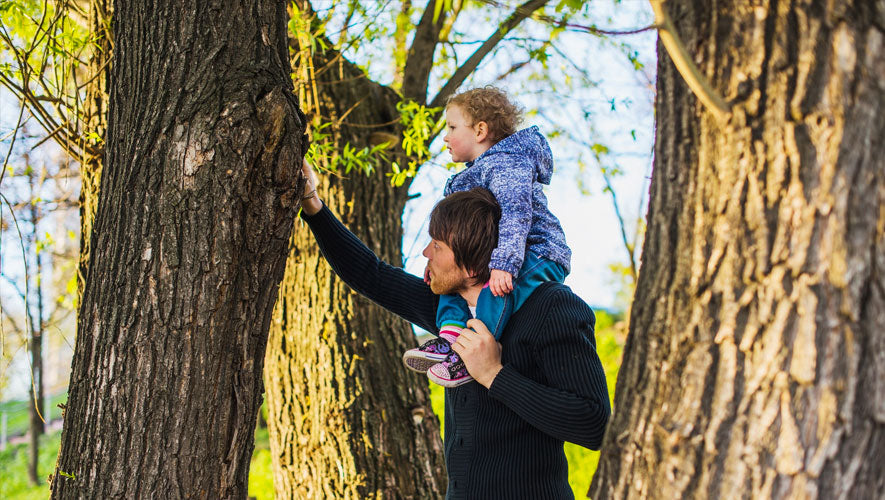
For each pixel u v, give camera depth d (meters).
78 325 2.00
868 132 1.19
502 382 1.93
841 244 1.19
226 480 1.94
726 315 1.29
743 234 1.29
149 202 1.88
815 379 1.20
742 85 1.30
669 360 1.36
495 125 2.86
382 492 3.50
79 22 3.41
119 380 1.87
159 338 1.87
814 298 1.21
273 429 3.73
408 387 3.68
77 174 3.97
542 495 1.99
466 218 2.16
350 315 3.66
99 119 2.92
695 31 1.39
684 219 1.38
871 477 1.17
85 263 2.93
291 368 3.69
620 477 1.41
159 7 1.96
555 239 2.39
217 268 1.87
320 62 3.82
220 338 1.89
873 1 1.22
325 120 3.82
